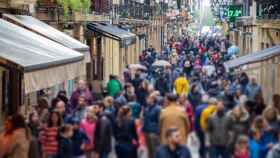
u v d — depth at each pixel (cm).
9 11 3475
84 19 4803
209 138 2412
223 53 7556
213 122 2336
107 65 6600
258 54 4284
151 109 2491
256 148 1998
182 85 3722
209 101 2561
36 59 2147
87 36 5475
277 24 5166
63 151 2078
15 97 2936
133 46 8662
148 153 2197
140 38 9300
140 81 3697
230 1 10619
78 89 2986
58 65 2284
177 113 2348
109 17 6400
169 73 4472
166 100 2425
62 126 2088
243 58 4347
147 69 5147
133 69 4491
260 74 4834
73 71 2558
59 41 3203
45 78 2136
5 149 1803
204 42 11088
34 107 2444
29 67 1969
